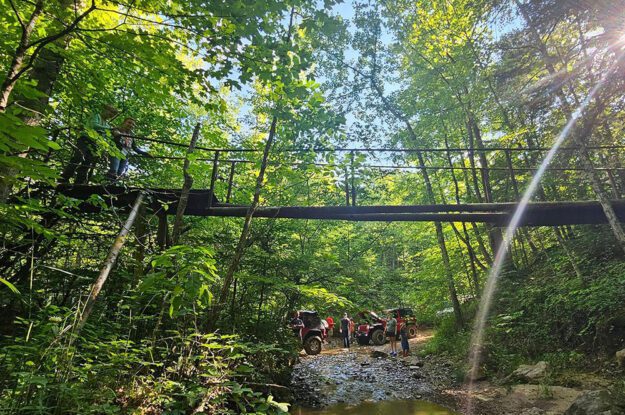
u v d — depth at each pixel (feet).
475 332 34.30
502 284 37.78
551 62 26.11
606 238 32.53
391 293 47.62
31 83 8.50
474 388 25.03
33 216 15.92
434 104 39.55
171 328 16.19
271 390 20.20
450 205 24.17
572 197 37.99
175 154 29.53
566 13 23.45
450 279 41.98
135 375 11.42
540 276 37.27
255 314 24.99
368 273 35.63
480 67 35.19
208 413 11.01
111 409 8.83
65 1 12.75
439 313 55.21
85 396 9.07
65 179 19.26
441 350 38.63
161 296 14.76
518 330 30.83
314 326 44.96
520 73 28.81
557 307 29.60
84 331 12.81
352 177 23.54
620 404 16.06
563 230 40.27
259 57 12.87
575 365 24.95
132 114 27.20
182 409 10.55
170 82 14.26
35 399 8.25
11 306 14.82
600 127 28.37
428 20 39.81
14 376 8.56
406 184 48.14
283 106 18.35
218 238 25.25
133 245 18.20
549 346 28.48
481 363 28.60
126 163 19.85
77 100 16.03
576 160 32.73
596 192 23.82
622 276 25.77
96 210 20.38
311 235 36.14
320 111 18.74
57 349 9.18
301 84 14.19
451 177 48.96
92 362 11.41
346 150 21.34
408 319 58.23
